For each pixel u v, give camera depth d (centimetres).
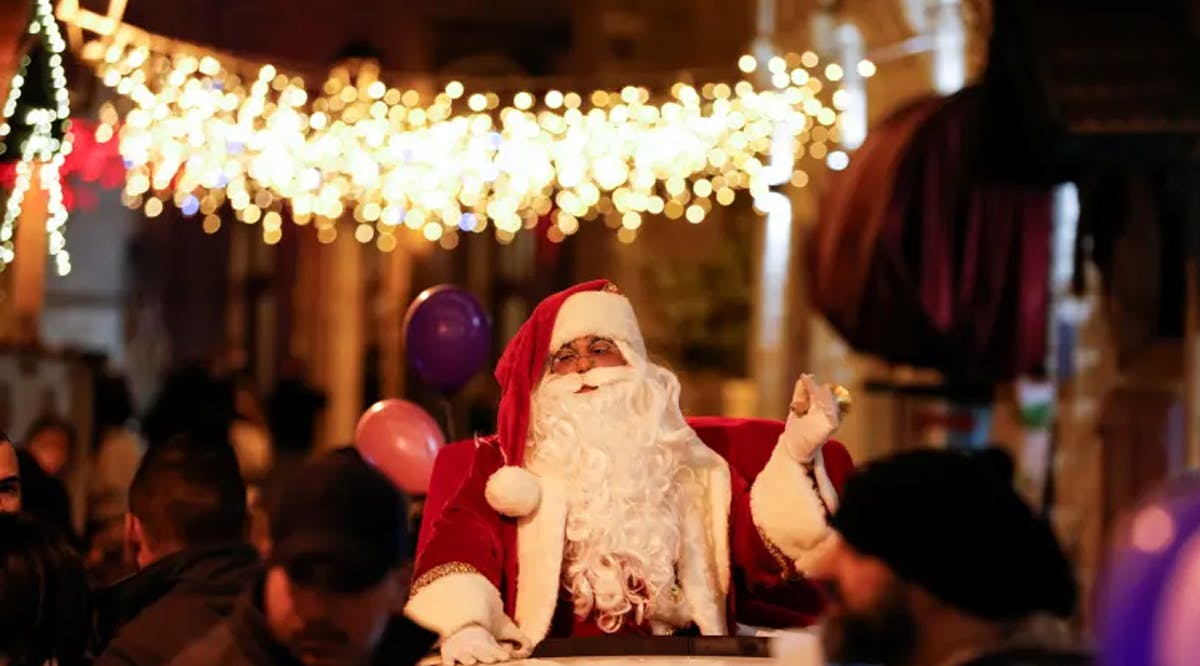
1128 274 1005
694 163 1325
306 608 371
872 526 346
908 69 1577
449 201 1334
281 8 2297
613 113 1294
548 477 585
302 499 370
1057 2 980
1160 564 274
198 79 1345
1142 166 957
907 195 1116
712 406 1959
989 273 1125
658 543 575
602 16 2212
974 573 340
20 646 477
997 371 1148
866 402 1491
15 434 1124
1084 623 607
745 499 592
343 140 1296
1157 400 1001
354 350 2370
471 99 1294
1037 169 1063
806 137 1605
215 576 524
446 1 2328
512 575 571
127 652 460
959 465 348
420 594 548
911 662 346
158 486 543
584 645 535
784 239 1881
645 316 2067
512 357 609
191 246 2347
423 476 724
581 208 1343
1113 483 1009
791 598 589
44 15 822
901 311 1132
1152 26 969
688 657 529
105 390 1243
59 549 492
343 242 2373
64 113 845
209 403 1239
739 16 2041
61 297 2214
